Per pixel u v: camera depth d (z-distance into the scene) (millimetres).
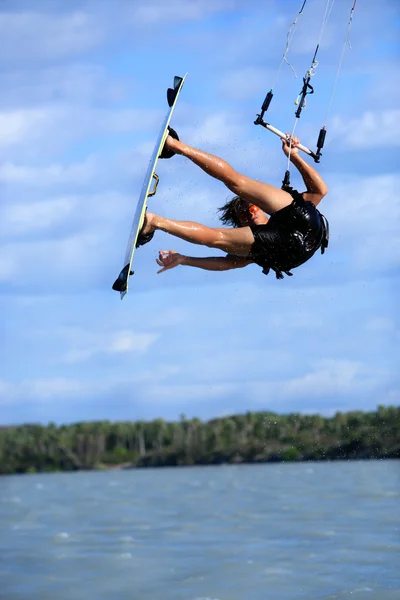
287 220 13133
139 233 12734
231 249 13148
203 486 83312
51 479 143500
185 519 40875
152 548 29359
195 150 12836
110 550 29203
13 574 24312
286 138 13625
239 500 54438
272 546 28234
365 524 33156
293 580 21969
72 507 55469
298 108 13680
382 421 116375
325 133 13719
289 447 182750
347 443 136125
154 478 122938
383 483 67750
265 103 13477
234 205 14062
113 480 123750
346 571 22766
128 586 22125
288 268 13492
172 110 12891
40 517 46781
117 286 12531
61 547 30578
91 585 22406
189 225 12867
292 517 38375
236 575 22969
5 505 61000
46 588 22078
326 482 76750
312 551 26484
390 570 22578
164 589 21578
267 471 125500
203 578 22812
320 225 13320
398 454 128750
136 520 41750
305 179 13914
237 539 30781
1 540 33562
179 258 13438
